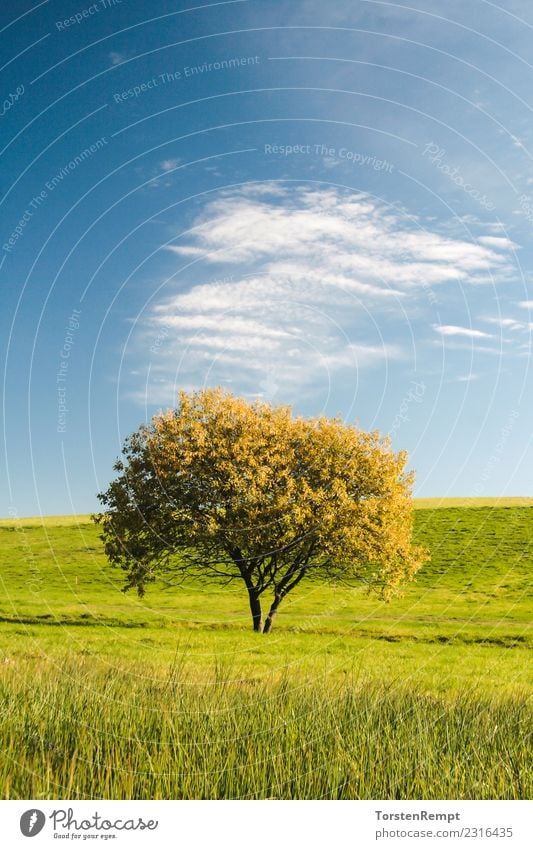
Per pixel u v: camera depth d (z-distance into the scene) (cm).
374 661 2389
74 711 898
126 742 802
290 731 864
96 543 6231
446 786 745
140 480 3331
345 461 3400
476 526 6397
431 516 6844
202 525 3206
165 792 711
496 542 5872
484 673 2133
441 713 980
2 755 743
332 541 3297
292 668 1747
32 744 792
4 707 916
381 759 794
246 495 3198
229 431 3356
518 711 1012
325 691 1088
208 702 973
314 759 786
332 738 848
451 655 2736
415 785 742
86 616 3816
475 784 752
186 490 3284
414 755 808
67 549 6025
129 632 3155
